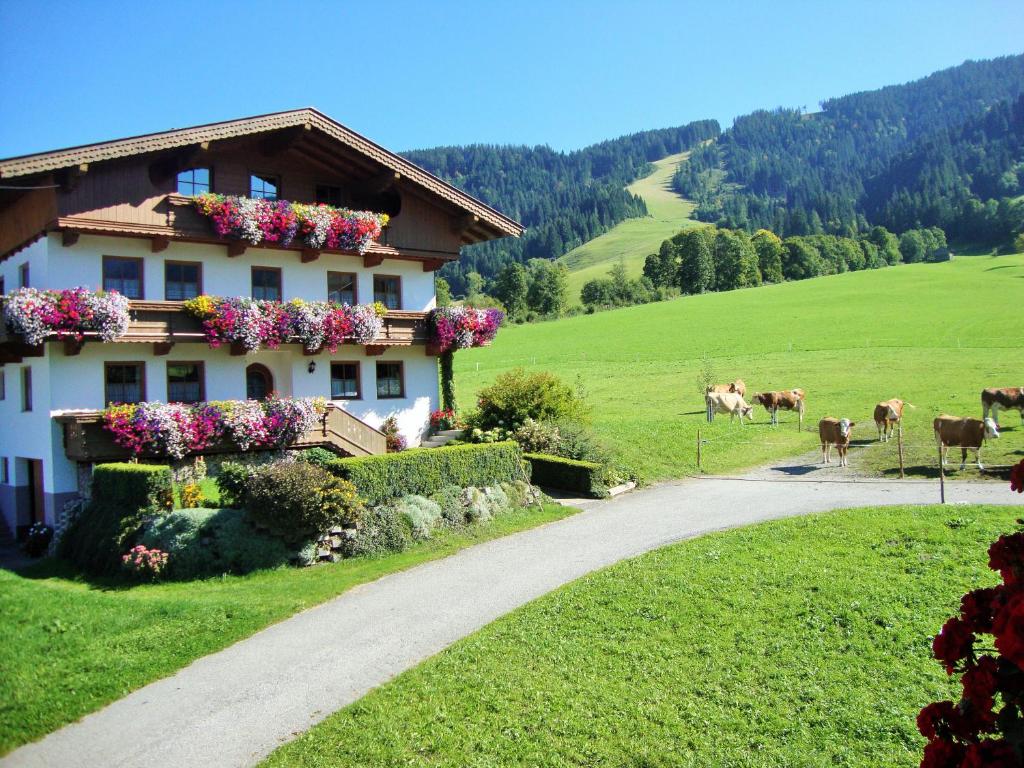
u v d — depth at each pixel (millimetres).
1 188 21281
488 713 9711
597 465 23922
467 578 15750
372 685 10836
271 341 24859
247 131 24109
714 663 10781
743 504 20766
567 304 146625
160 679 11281
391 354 29906
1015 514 16516
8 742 9492
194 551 16406
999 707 8281
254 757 9008
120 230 22453
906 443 27828
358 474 18594
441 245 30328
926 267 137125
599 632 12102
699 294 128375
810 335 67250
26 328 20125
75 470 22172
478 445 22203
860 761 8320
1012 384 38500
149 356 23875
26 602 13547
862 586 13055
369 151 26953
